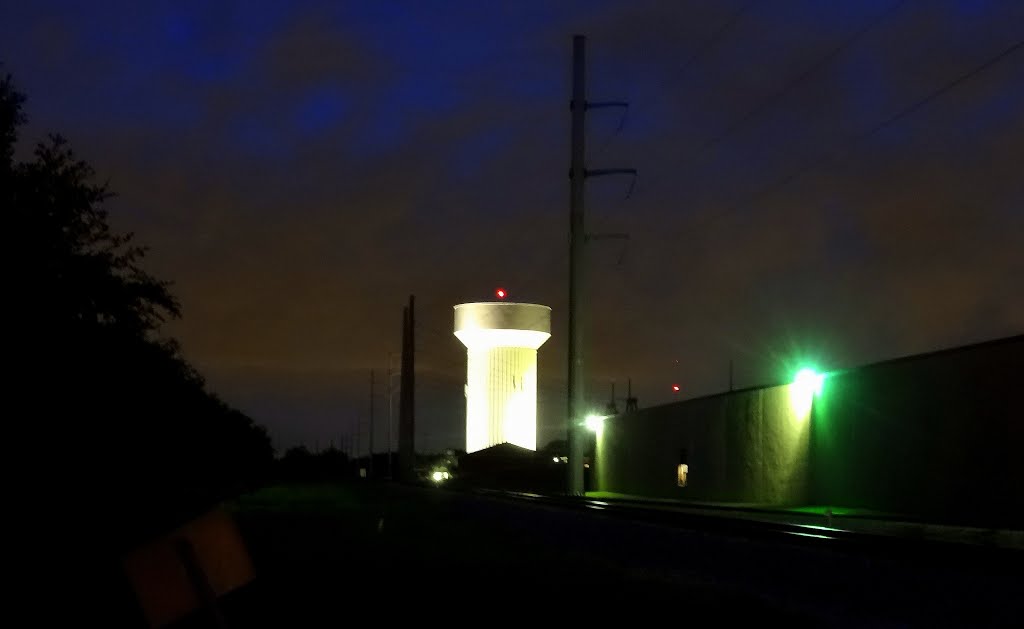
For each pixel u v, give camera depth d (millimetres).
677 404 48500
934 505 28891
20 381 13438
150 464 18938
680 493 47562
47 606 14406
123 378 15867
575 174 37500
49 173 14430
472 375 93125
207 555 6473
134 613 13867
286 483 91812
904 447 30422
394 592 16266
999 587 10109
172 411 19828
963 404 28016
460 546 25188
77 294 14453
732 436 42031
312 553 23219
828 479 34500
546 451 91562
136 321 15438
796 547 14016
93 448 15664
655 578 17906
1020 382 26016
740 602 14633
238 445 59531
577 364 36500
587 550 22188
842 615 12445
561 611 14203
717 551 16125
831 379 34406
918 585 11258
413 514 40344
